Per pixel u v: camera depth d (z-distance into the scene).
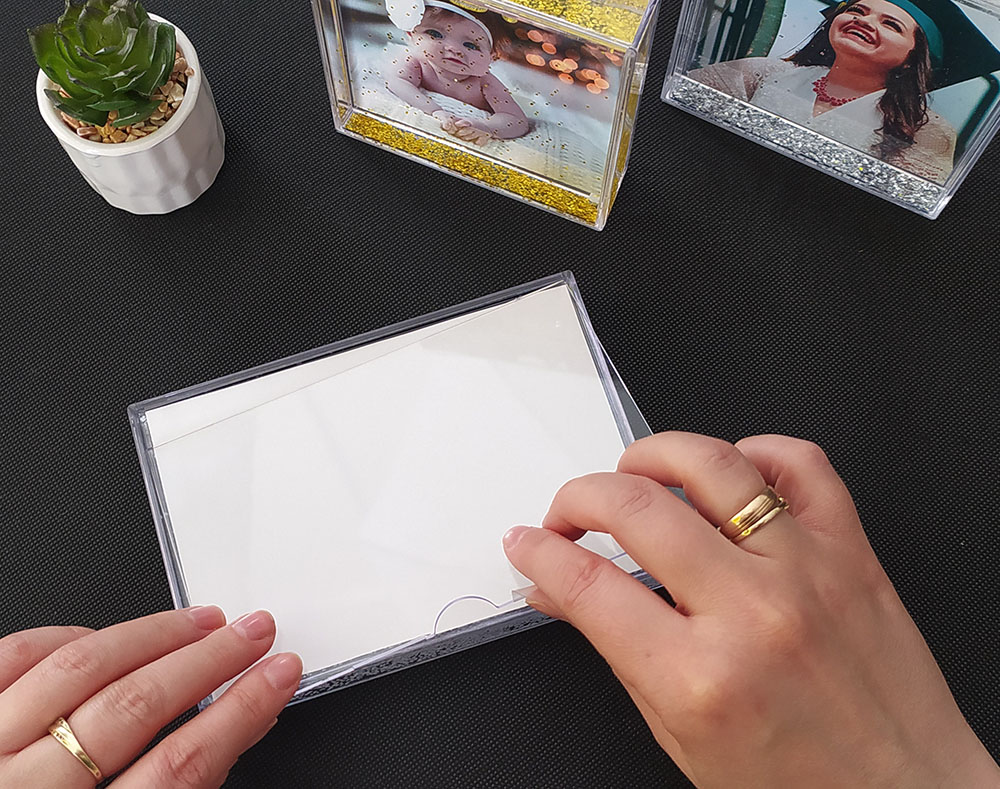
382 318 0.63
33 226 0.65
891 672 0.44
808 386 0.62
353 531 0.55
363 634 0.53
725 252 0.64
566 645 0.56
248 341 0.63
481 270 0.64
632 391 0.62
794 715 0.41
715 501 0.43
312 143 0.67
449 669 0.56
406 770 0.54
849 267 0.64
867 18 0.55
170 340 0.62
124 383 0.62
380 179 0.66
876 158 0.64
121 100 0.55
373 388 0.57
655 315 0.63
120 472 0.60
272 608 0.53
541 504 0.55
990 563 0.58
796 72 0.61
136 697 0.46
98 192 0.64
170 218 0.65
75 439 0.60
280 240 0.65
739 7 0.58
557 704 0.55
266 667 0.49
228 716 0.47
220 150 0.64
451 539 0.54
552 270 0.64
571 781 0.54
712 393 0.61
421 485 0.55
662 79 0.68
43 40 0.54
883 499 0.59
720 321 0.63
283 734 0.55
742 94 0.64
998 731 0.55
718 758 0.42
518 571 0.51
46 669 0.47
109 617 0.57
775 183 0.66
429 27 0.56
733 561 0.41
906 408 0.61
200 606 0.52
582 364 0.57
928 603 0.57
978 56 0.54
